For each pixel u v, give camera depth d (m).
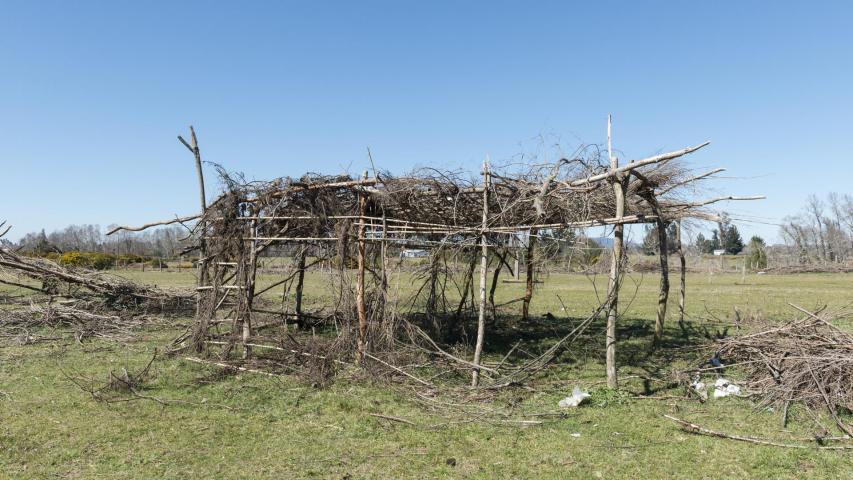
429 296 11.64
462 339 11.85
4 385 7.98
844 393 6.79
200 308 10.21
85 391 7.68
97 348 10.80
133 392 7.59
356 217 8.93
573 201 7.88
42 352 10.38
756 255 49.91
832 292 26.86
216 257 9.93
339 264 8.89
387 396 7.61
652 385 8.27
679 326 14.62
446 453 5.62
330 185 8.99
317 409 7.03
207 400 7.35
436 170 8.31
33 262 15.18
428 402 7.34
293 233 9.91
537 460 5.43
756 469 5.19
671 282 35.00
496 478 5.01
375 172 8.59
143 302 15.55
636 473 5.12
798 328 8.69
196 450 5.65
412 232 8.77
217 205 9.77
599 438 6.04
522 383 8.31
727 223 9.34
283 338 9.78
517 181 8.20
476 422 6.59
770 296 24.53
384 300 9.03
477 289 24.61
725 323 15.16
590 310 18.83
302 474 5.09
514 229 7.86
